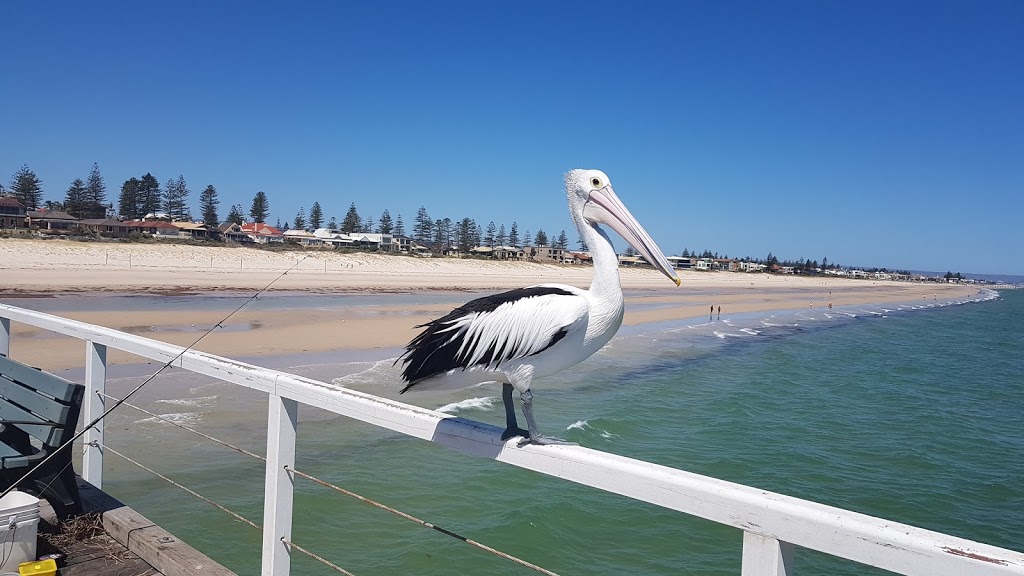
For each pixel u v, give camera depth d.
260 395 13.57
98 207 90.50
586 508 9.78
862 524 1.58
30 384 4.11
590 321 2.74
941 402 20.72
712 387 20.56
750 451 13.66
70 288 34.50
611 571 8.20
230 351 19.73
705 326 41.44
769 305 67.81
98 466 4.55
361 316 31.22
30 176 87.12
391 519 8.81
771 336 38.47
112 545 3.93
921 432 16.38
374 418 2.82
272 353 19.91
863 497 11.56
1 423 3.80
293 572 7.29
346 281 56.06
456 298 46.72
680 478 1.93
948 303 97.88
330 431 12.24
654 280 103.00
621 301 2.84
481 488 10.17
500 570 7.87
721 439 14.39
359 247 97.69
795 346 33.84
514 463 2.41
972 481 12.73
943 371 27.83
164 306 30.05
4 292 31.12
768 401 18.89
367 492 9.62
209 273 51.25
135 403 12.48
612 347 28.30
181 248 58.84
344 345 22.08
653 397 18.17
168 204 98.19
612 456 2.15
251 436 11.10
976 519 10.96
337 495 9.38
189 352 3.59
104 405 4.53
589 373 21.33
